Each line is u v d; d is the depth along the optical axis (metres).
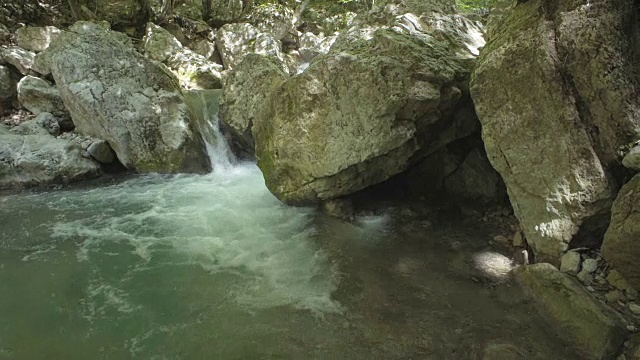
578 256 3.65
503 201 5.61
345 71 4.92
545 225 3.83
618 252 3.18
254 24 16.44
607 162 3.49
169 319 3.66
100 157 7.38
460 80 5.09
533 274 3.78
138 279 4.26
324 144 5.17
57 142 7.16
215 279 4.26
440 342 3.34
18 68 9.17
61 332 3.49
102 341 3.39
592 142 3.55
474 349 3.25
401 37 5.23
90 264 4.53
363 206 5.81
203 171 7.59
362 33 6.67
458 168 5.98
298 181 5.59
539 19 3.81
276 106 5.62
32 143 7.00
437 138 5.42
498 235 4.93
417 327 3.51
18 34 10.45
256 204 6.13
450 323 3.54
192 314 3.72
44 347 3.32
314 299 3.91
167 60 12.81
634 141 3.27
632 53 3.46
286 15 16.92
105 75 7.52
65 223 5.51
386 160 5.15
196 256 4.71
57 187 6.79
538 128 3.79
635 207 2.98
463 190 5.88
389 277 4.24
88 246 4.92
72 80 7.41
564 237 3.70
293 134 5.41
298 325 3.56
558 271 3.61
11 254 4.71
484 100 4.17
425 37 5.52
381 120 4.77
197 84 12.30
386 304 3.82
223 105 7.80
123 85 7.54
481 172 5.71
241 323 3.59
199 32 15.23
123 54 7.82
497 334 3.38
